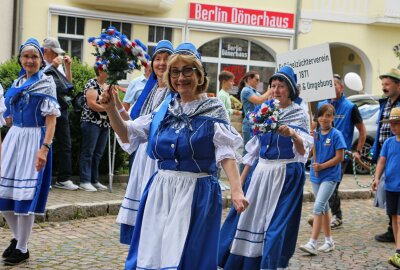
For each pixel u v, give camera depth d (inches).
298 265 239.0
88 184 350.9
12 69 367.9
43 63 231.1
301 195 204.4
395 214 262.8
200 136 146.5
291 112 206.1
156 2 627.2
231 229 206.7
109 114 154.9
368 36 745.0
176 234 143.8
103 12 624.7
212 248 146.8
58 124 342.6
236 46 692.7
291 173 203.8
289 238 202.4
